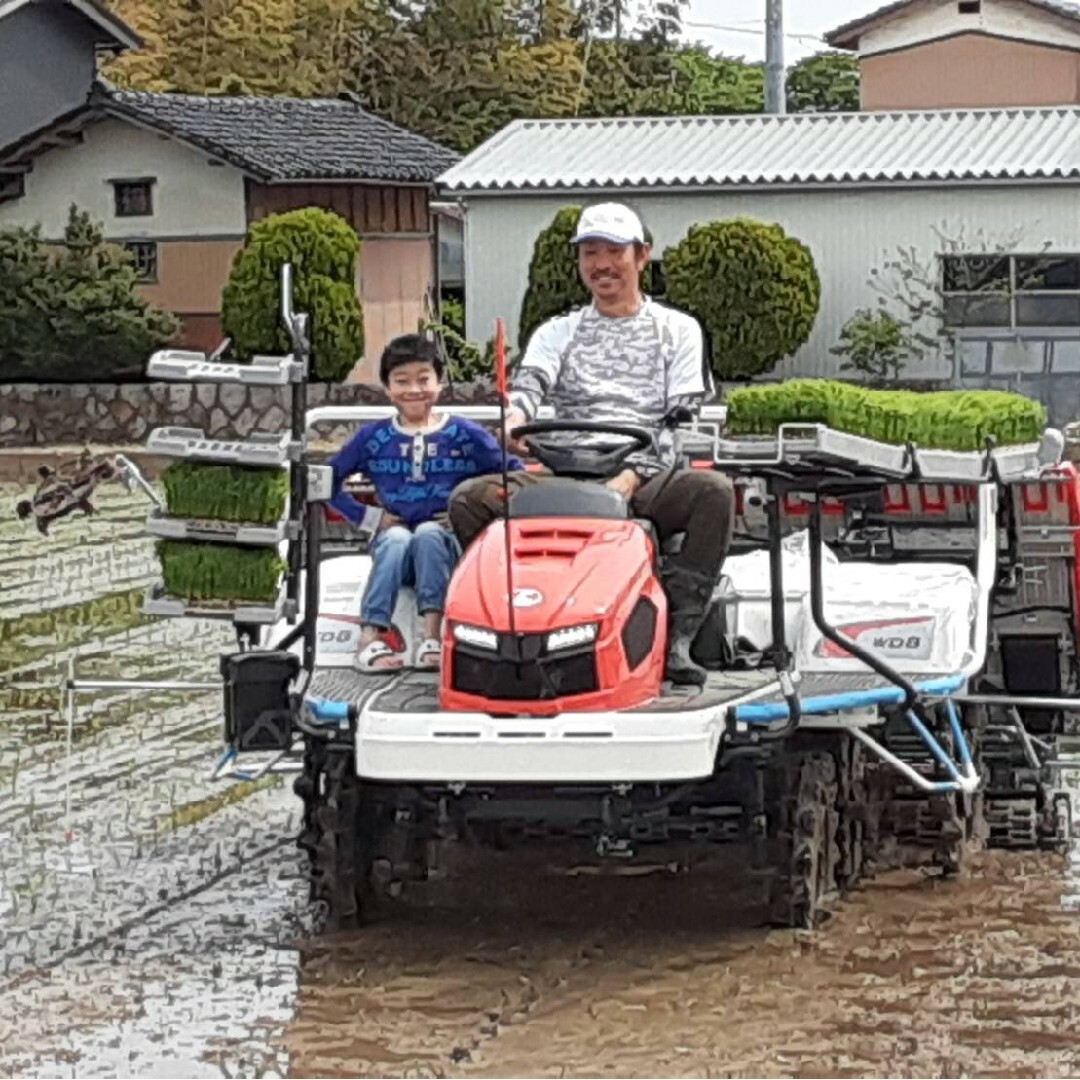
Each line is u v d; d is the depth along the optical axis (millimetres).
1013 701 6242
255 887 6414
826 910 5977
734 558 6539
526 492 5785
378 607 5941
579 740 5285
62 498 10969
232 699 5582
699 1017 5133
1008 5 40469
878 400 5820
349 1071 4781
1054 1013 5148
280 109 33281
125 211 30672
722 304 25422
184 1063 4848
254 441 5586
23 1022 5152
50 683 9906
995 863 6691
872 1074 4711
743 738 5406
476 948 5762
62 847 6891
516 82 49375
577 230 6176
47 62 34562
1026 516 6969
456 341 27484
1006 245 25906
